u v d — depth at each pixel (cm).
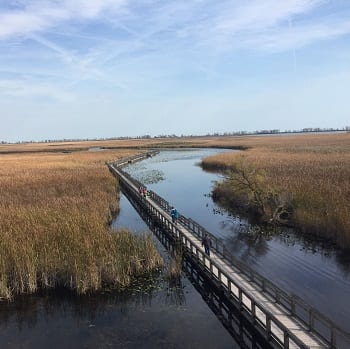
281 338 1350
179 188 5238
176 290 1966
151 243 2309
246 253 2511
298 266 2250
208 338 1524
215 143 16512
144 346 1473
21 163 8012
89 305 1812
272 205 3450
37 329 1612
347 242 2484
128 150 13950
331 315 1655
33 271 1945
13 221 2720
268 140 16562
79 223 2647
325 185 3625
